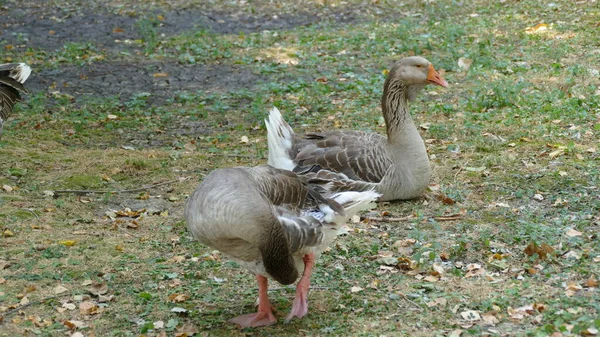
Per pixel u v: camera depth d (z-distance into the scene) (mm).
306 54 15812
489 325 6156
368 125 11789
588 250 7355
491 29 16703
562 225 7977
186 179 9805
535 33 16219
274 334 6133
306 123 11969
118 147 11078
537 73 13617
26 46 16609
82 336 6137
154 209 8922
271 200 5984
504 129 11070
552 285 6758
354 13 19156
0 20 18469
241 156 10594
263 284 6320
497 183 9242
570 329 5926
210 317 6449
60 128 11797
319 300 6684
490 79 13477
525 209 8484
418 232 7855
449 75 13977
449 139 10875
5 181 9547
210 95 13453
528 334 5930
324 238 6277
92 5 19859
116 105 12961
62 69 15039
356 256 7566
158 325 6289
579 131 10742
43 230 8219
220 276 7230
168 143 11305
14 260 7508
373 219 8422
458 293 6703
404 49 15695
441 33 16562
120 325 6352
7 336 6125
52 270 7312
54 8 19562
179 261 7539
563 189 8922
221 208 5531
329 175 8492
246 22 18625
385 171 8672
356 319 6328
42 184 9531
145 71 14984
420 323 6223
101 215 8750
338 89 13555
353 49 16031
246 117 12352
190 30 17875
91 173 9922
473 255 7480
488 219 8312
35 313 6547
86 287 6996
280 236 5746
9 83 9711
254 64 15320
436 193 9102
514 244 7641
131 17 18953
